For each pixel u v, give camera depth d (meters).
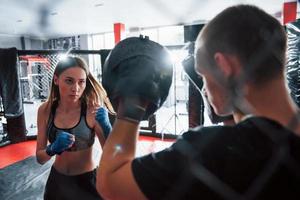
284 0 5.14
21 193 2.33
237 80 0.41
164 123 5.02
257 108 0.42
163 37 8.16
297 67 2.16
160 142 3.87
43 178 2.62
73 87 1.32
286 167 0.36
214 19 0.44
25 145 3.80
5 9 5.56
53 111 1.42
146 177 0.39
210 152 0.38
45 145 1.44
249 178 0.36
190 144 0.40
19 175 2.69
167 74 0.53
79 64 1.35
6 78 3.61
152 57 0.51
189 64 0.99
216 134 0.39
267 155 0.36
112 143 0.45
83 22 7.22
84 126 1.38
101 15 6.34
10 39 9.28
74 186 1.35
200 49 0.46
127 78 0.47
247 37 0.39
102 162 0.45
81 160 1.38
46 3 5.18
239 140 0.38
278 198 0.36
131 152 0.44
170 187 0.38
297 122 0.41
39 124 1.44
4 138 3.87
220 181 0.37
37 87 7.51
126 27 8.12
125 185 0.41
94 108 1.41
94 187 1.37
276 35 0.41
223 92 0.44
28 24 7.35
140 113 0.46
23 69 7.50
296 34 2.18
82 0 4.99
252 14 0.41
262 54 0.40
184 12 6.12
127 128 0.45
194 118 3.38
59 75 1.34
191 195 0.38
